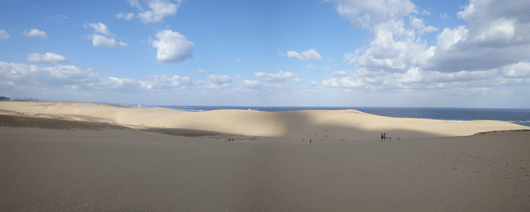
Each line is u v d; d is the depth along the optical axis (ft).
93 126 96.68
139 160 37.88
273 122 251.39
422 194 24.49
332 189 27.73
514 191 24.29
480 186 26.04
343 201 23.91
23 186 23.41
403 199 23.47
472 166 34.06
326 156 51.31
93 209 19.89
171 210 21.18
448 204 21.81
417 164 37.55
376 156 46.96
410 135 167.53
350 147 63.05
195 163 40.52
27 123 79.77
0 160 31.09
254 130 224.94
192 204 22.95
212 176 33.24
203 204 23.22
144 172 31.27
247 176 35.09
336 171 36.42
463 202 22.15
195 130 194.29
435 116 618.03
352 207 22.31
